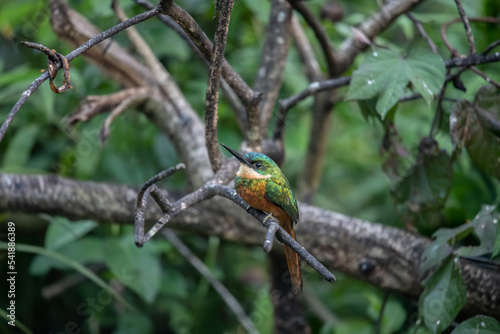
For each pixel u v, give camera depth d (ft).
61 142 27.81
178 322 27.61
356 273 20.76
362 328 25.21
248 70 29.17
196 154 22.31
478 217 18.37
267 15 26.78
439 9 33.24
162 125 23.47
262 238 21.45
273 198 17.75
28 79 25.05
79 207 20.97
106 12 23.35
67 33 22.44
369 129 34.88
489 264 18.88
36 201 20.79
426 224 21.30
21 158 25.34
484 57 18.47
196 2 27.86
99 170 27.76
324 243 20.67
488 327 16.70
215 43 14.44
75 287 28.40
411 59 18.15
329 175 35.65
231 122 29.27
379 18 23.18
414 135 28.76
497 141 19.04
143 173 27.84
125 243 24.99
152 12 13.38
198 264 26.02
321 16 27.84
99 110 22.61
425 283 17.95
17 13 25.89
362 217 31.63
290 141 30.78
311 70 27.63
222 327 27.99
